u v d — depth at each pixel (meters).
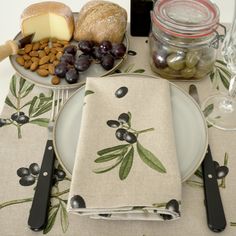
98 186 0.43
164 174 0.44
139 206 0.41
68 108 0.54
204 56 0.59
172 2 0.59
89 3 0.71
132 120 0.51
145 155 0.46
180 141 0.50
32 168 0.50
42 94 0.61
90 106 0.51
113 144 0.48
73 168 0.45
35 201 0.44
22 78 0.64
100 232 0.43
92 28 0.67
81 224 0.44
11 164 0.50
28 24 0.68
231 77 0.63
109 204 0.41
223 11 0.84
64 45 0.69
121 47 0.64
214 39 0.58
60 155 0.48
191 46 0.57
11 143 0.53
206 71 0.62
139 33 0.72
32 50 0.67
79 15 0.71
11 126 0.55
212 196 0.45
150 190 0.43
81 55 0.64
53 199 0.46
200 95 0.61
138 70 0.66
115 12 0.68
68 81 0.60
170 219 0.42
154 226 0.44
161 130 0.49
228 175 0.49
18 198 0.46
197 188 0.48
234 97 0.61
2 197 0.46
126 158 0.46
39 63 0.63
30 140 0.53
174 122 0.53
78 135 0.51
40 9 0.68
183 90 0.57
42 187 0.46
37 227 0.42
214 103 0.60
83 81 0.61
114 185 0.43
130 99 0.53
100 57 0.64
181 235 0.43
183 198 0.46
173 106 0.55
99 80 0.55
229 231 0.43
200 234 0.43
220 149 0.53
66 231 0.43
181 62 0.59
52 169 0.48
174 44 0.57
